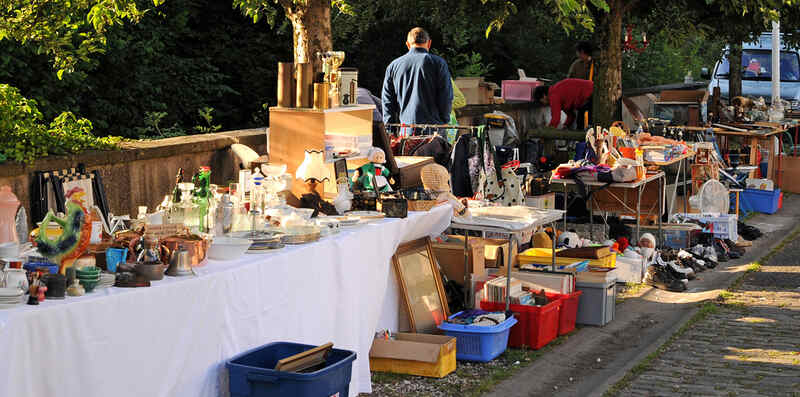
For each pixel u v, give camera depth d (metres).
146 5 13.83
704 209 11.02
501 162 9.82
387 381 5.82
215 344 4.38
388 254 5.96
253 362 4.55
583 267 7.44
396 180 7.72
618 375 5.99
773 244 10.73
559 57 22.59
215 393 4.40
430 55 9.31
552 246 7.57
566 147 13.66
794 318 7.49
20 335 3.38
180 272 4.25
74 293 3.75
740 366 6.21
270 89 16.22
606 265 7.79
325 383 4.29
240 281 4.51
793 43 17.75
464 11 13.86
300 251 5.00
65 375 3.60
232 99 16.20
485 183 8.52
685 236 9.88
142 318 3.92
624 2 14.02
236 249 4.66
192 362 4.23
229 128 16.03
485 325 6.27
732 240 10.46
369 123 6.94
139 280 3.98
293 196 6.12
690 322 7.35
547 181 9.45
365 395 5.55
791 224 12.03
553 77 22.81
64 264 3.92
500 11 9.99
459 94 12.69
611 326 7.35
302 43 8.33
